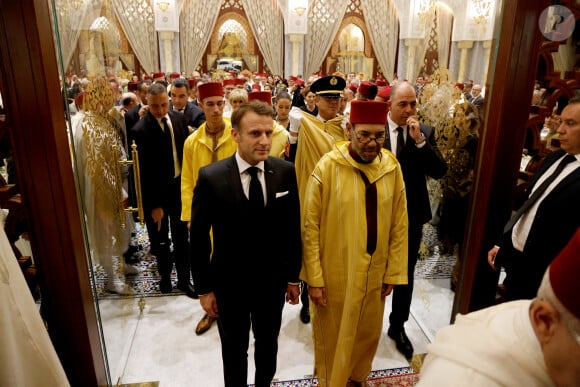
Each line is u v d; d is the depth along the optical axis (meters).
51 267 1.42
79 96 1.70
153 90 2.54
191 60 11.08
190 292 2.85
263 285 1.58
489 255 1.74
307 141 2.19
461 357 0.56
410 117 1.99
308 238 1.70
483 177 1.71
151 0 10.45
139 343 2.36
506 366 0.53
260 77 9.94
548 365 0.51
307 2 11.08
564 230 1.36
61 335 1.51
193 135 2.34
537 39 1.52
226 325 1.62
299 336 2.43
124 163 2.38
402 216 1.73
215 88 2.21
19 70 1.22
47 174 1.32
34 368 1.12
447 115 2.26
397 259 1.75
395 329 2.34
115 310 2.15
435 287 2.45
